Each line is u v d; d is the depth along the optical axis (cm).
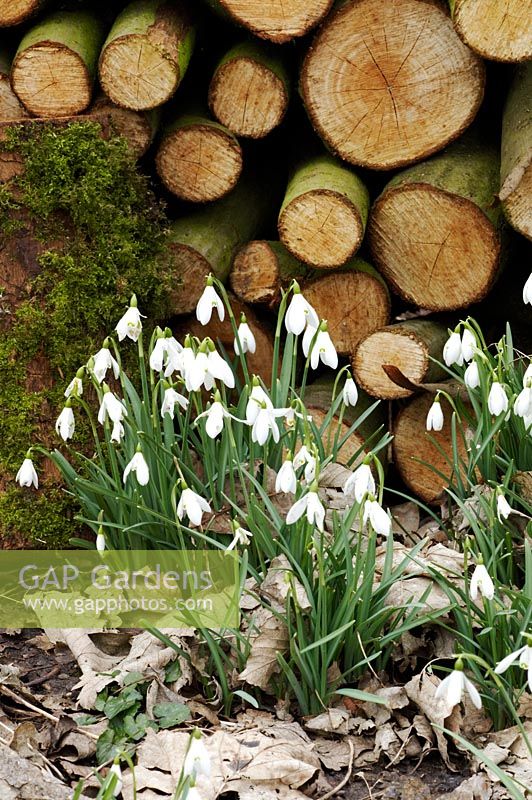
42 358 188
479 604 168
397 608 163
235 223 204
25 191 188
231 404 197
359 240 193
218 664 164
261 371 204
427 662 168
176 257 199
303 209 193
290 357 178
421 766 161
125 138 192
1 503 187
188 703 165
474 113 190
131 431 177
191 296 199
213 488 176
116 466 175
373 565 163
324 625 163
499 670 150
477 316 208
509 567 170
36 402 187
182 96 203
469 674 164
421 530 190
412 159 193
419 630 170
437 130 191
